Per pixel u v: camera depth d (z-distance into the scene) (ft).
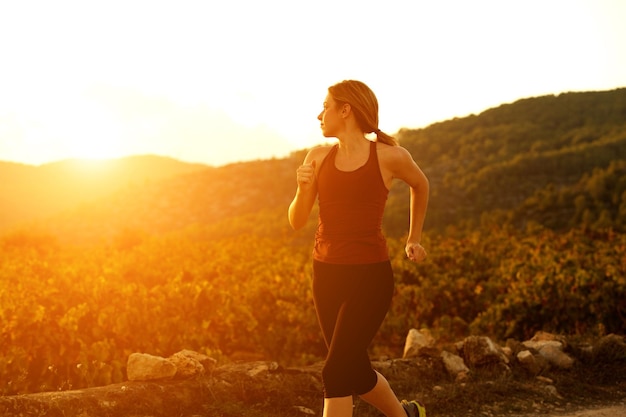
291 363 25.57
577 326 29.96
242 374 16.10
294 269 39.47
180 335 23.47
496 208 278.26
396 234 253.24
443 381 18.79
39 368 18.47
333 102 10.24
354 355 9.82
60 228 408.67
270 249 61.26
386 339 31.07
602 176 245.65
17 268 37.01
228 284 35.68
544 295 30.78
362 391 10.07
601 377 20.27
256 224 339.36
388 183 10.18
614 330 29.55
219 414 14.42
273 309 30.35
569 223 219.82
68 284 27.02
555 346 21.26
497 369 19.53
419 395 17.46
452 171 348.18
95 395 13.69
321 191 10.15
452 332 33.35
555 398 18.16
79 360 18.28
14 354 17.58
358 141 10.15
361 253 9.89
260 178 454.40
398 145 10.33
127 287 26.30
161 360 15.02
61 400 13.14
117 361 18.44
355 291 9.85
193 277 39.17
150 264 43.98
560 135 398.83
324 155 10.36
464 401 17.29
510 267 38.75
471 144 397.19
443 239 68.64
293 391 16.25
